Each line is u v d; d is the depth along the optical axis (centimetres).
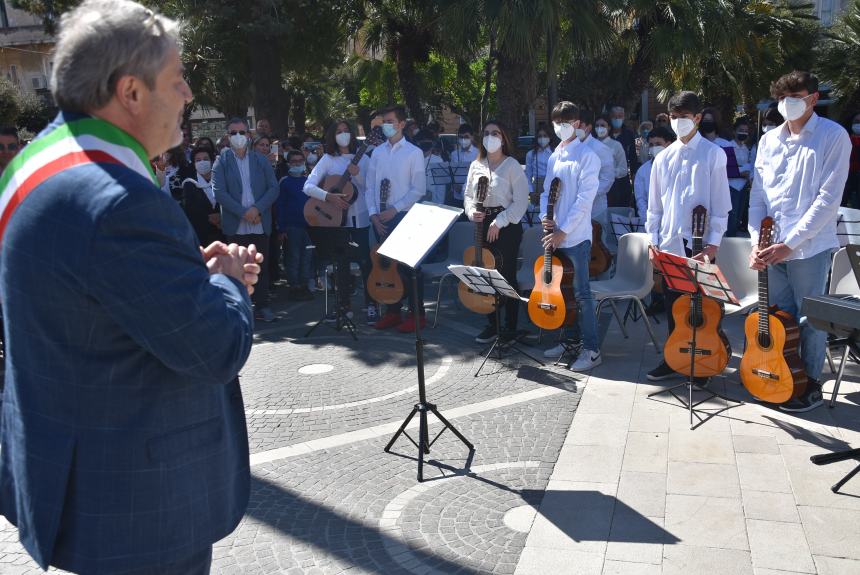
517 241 649
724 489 387
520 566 329
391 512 383
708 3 1217
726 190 523
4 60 2939
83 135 161
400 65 1495
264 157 795
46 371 162
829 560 323
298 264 886
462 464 434
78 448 163
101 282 152
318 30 1488
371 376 601
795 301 496
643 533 351
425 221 443
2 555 362
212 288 166
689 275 475
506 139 636
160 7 1295
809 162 469
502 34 962
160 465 169
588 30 1006
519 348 654
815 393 489
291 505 393
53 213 154
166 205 160
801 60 1691
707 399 510
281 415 524
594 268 782
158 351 158
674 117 528
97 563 166
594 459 430
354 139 843
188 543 175
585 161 574
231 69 1487
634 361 603
